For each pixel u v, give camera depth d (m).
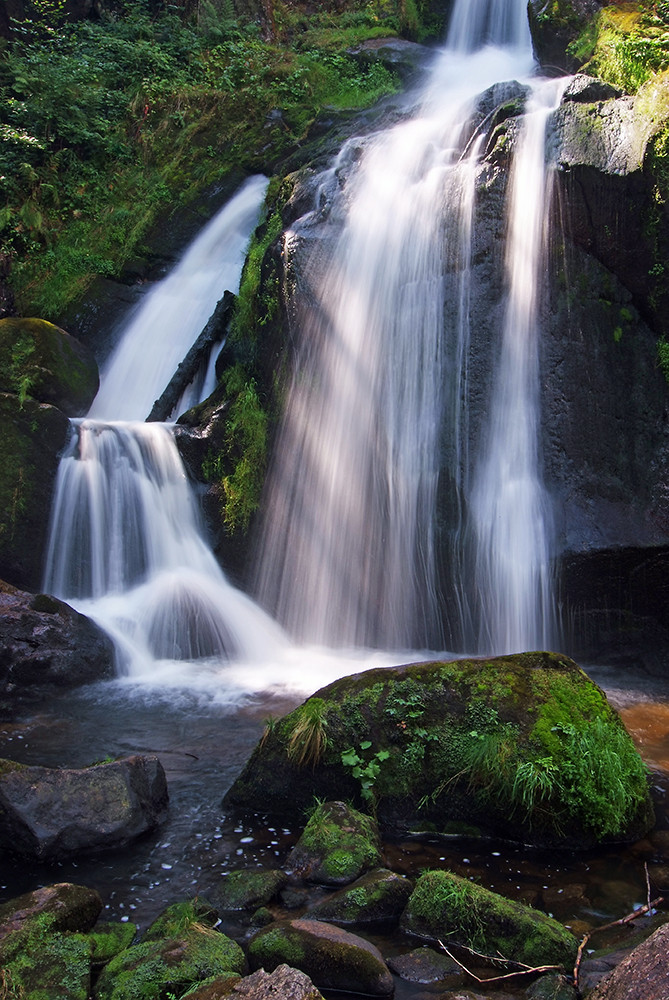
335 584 8.61
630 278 7.94
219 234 12.98
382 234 8.91
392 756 4.81
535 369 8.05
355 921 3.78
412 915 3.74
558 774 4.54
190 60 15.73
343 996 3.32
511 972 3.44
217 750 5.86
